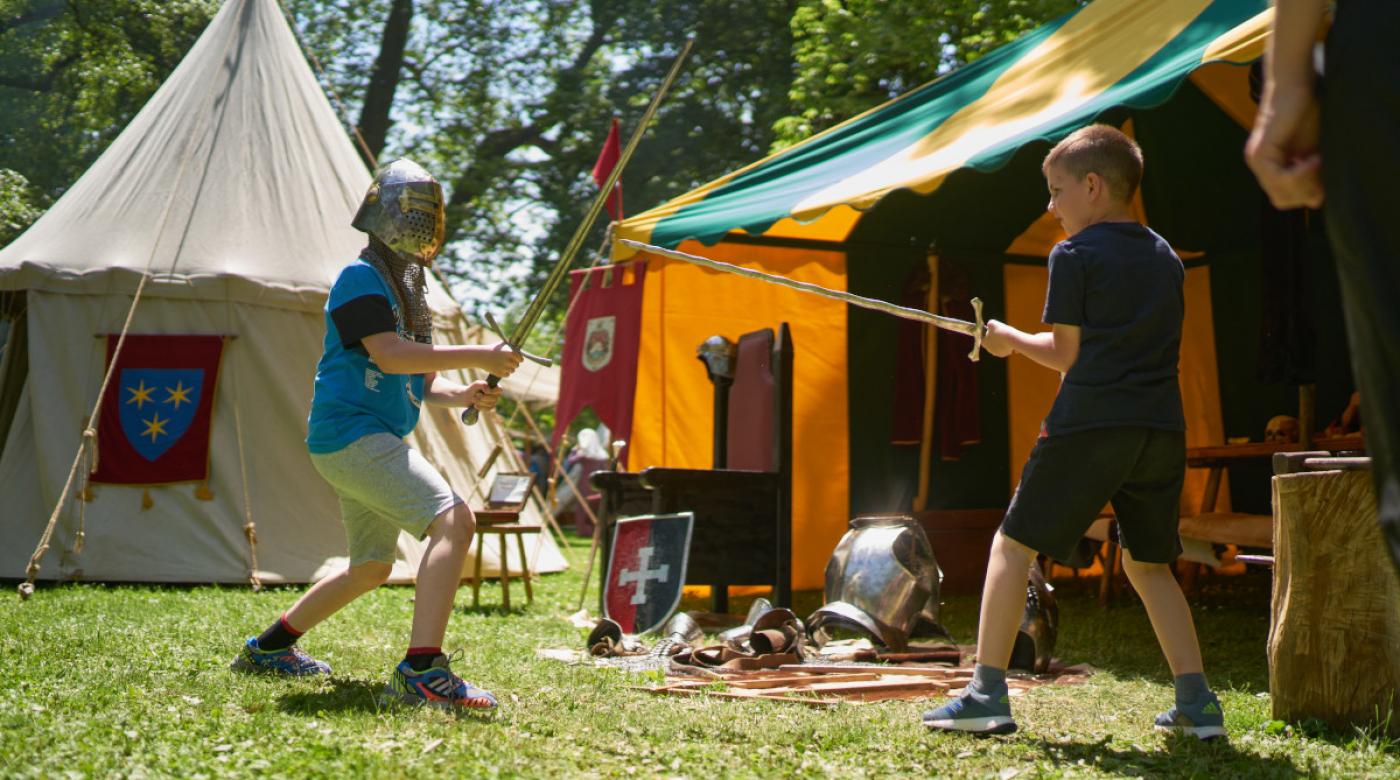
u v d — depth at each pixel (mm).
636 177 25109
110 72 22656
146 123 9688
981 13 13352
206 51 9977
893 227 9000
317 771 2607
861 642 5578
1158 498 3203
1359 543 3377
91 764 2615
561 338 26656
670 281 8680
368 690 3727
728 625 6637
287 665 4078
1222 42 4973
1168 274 3193
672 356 8695
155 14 22859
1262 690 4441
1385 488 1510
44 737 2850
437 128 26734
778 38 24094
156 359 8508
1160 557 3270
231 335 8609
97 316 8555
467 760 2762
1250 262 9500
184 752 2768
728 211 7352
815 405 8922
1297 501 3486
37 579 8148
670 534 6137
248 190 9258
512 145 26828
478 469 9734
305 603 4031
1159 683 4598
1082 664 5078
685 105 24891
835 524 8922
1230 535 7082
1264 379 7445
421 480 3664
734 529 6562
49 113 23656
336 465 3701
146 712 3258
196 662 4246
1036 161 8570
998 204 9109
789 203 6824
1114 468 3104
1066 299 3129
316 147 9914
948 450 9227
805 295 8953
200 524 8336
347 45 26547
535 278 26250
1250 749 3172
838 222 8758
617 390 8828
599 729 3295
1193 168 8914
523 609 7336
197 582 8188
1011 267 9633
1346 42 1550
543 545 10305
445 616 3570
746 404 7168
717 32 24547
